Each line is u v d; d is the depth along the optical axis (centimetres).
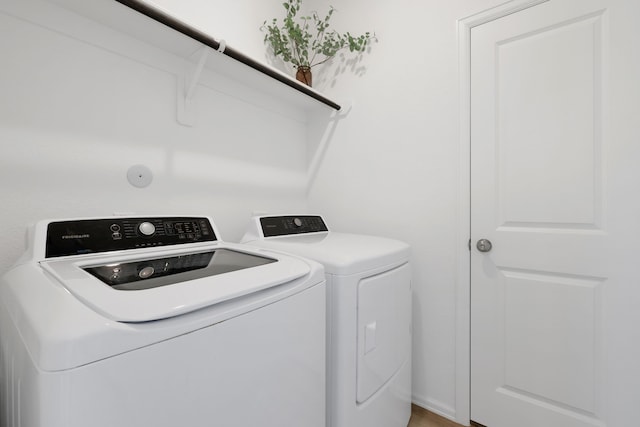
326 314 99
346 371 98
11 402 52
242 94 163
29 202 95
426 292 159
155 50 125
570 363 123
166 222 104
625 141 111
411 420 150
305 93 166
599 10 115
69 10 100
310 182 209
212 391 57
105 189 112
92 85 108
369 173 180
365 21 182
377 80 177
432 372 157
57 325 43
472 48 145
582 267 120
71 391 40
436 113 155
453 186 150
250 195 170
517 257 134
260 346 67
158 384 49
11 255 92
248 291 64
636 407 110
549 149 127
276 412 72
